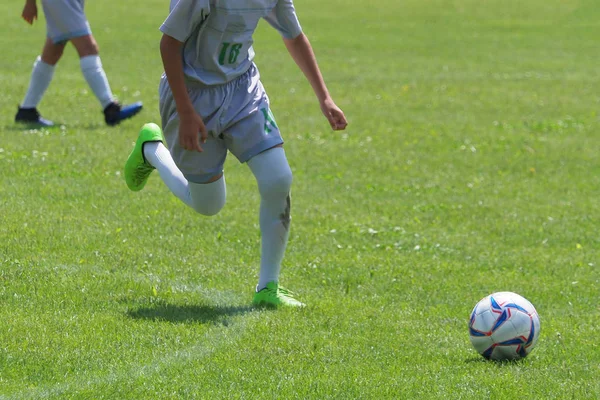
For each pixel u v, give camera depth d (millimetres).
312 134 53156
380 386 16594
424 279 26266
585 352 19828
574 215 37500
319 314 21578
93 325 19312
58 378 16250
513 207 38406
